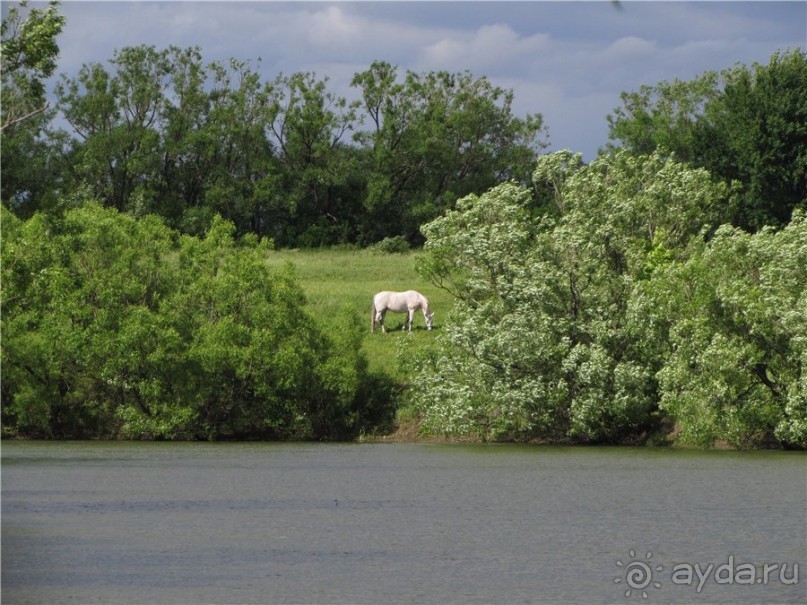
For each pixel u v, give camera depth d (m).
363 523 39.69
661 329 68.44
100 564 33.16
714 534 37.38
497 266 72.06
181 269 79.25
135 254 77.31
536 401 68.94
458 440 73.06
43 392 74.50
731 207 79.25
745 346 64.31
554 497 45.56
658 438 69.56
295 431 75.62
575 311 72.12
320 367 74.56
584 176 75.50
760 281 65.50
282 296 76.25
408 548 35.16
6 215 76.31
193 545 35.81
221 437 75.75
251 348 73.62
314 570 32.12
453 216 75.12
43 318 75.06
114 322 74.50
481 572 31.81
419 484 50.09
